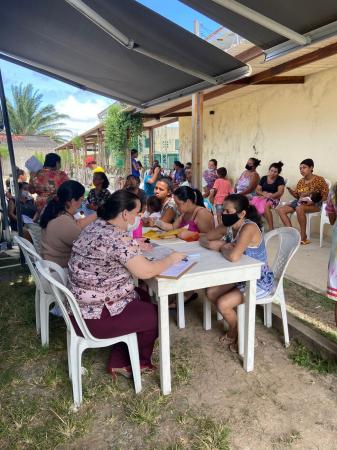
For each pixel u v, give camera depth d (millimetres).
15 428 2057
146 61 4262
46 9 3352
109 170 16938
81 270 2102
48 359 2715
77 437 1976
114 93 5641
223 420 2061
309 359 2580
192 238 2994
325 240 5734
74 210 2900
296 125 6605
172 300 3578
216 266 2285
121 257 2047
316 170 6266
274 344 2828
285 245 2846
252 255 2586
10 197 6469
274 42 3105
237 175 8742
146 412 2111
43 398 2303
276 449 1857
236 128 8586
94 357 2729
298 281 3988
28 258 2779
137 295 2453
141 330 2234
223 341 2875
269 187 6379
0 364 2668
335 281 2357
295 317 3158
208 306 3039
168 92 5438
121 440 1950
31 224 3824
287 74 6172
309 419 2055
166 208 3900
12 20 3678
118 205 2098
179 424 2043
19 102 35438
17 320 3346
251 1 2539
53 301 2836
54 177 4609
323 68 5738
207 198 8211
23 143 33688
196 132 6008
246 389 2322
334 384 2338
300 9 2549
